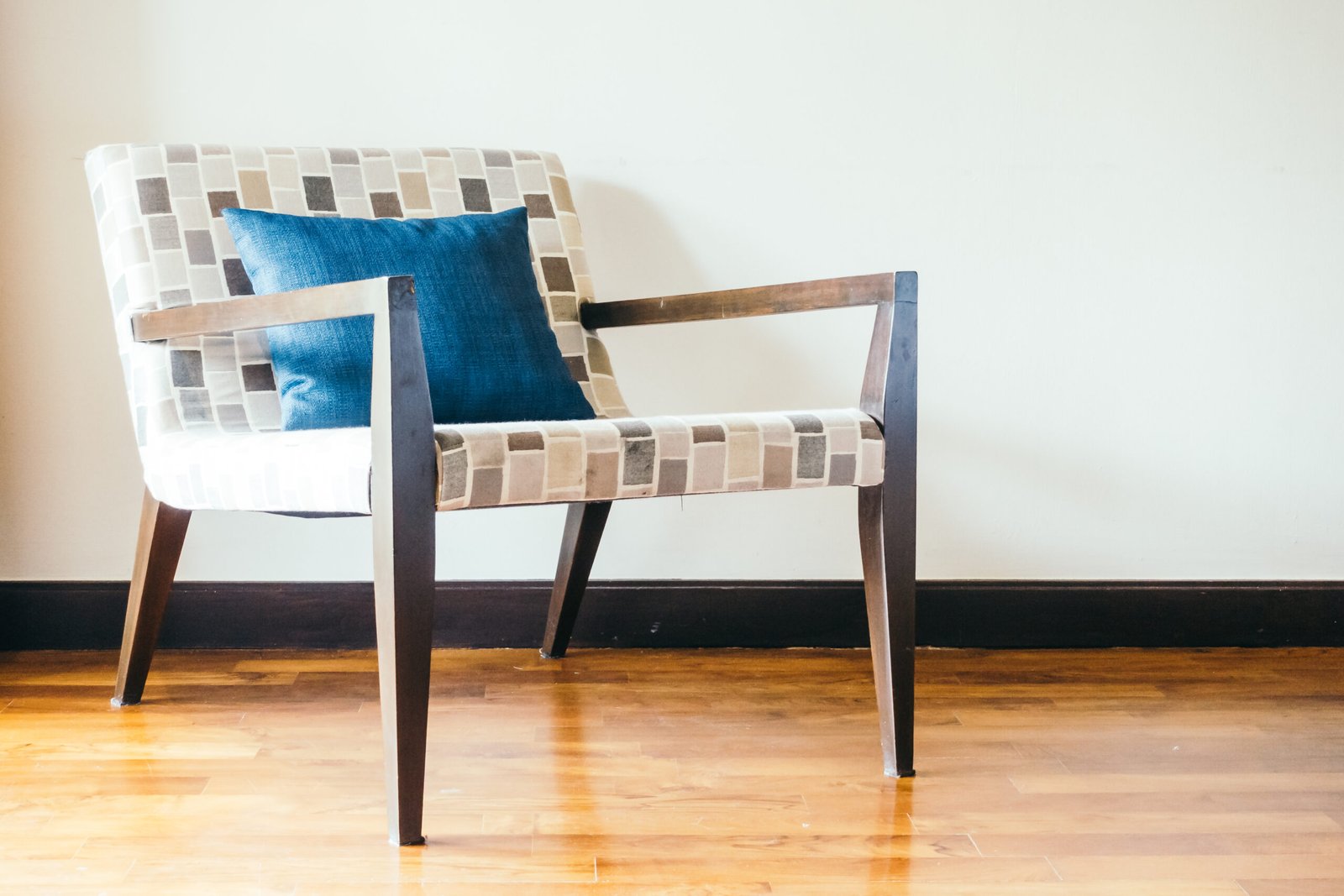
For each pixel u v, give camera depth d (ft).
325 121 5.96
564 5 6.03
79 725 4.76
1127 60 6.20
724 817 3.86
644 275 6.19
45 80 5.77
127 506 5.99
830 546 6.31
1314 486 6.41
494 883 3.36
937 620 6.28
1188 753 4.53
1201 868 3.50
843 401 6.32
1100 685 5.52
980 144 6.20
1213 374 6.35
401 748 3.55
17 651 5.95
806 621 6.24
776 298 4.55
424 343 4.57
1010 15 6.15
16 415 5.91
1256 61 6.23
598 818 3.84
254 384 4.78
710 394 6.27
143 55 5.82
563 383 4.83
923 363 6.27
